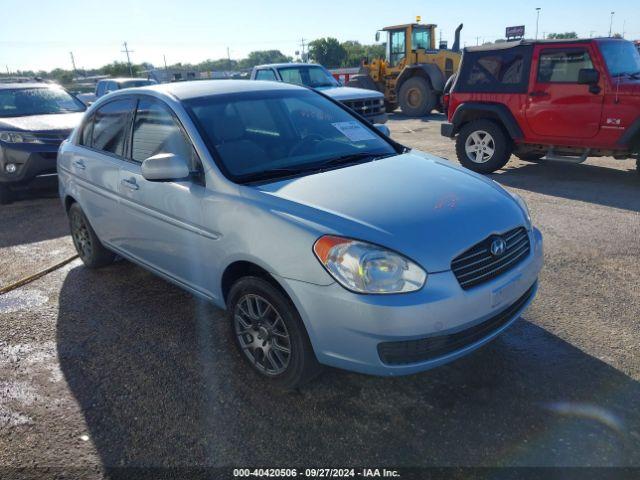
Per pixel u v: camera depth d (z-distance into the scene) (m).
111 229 4.22
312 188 2.95
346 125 4.02
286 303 2.71
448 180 3.18
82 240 4.85
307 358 2.73
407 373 2.52
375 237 2.51
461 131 8.40
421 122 15.62
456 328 2.52
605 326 3.48
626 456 2.38
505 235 2.81
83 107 8.67
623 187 7.01
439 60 17.19
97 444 2.61
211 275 3.20
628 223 5.49
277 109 3.80
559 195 6.71
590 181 7.44
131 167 3.79
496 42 8.13
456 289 2.49
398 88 17.80
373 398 2.87
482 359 3.17
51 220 6.70
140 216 3.72
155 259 3.77
